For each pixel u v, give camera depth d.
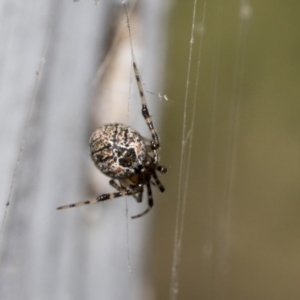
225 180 0.16
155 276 0.16
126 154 0.14
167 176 0.16
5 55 0.15
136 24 0.16
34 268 0.15
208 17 0.16
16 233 0.15
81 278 0.15
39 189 0.15
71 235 0.15
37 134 0.15
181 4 0.16
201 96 0.16
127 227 0.16
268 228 0.16
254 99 0.16
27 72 0.15
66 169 0.15
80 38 0.15
